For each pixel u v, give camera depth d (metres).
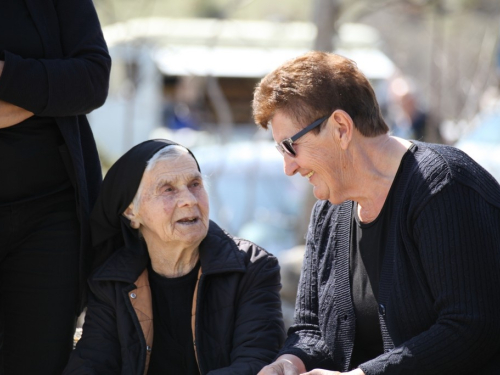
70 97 5.74
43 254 6.01
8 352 6.14
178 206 5.98
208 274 6.06
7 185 5.80
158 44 18.19
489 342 4.71
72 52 5.91
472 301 4.69
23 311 6.07
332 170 5.14
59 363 6.17
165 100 19.64
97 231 6.26
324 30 14.11
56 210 6.07
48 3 5.86
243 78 21.28
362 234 5.31
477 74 16.70
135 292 6.08
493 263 4.73
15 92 5.53
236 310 6.11
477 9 18.47
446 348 4.71
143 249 6.21
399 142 5.19
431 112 16.66
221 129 16.59
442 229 4.75
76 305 6.22
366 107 5.07
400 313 4.98
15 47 5.68
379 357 4.92
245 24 21.00
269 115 5.23
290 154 5.15
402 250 4.98
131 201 6.10
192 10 22.80
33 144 5.85
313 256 5.80
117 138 20.09
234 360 5.89
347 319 5.38
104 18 18.69
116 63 18.34
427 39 21.67
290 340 5.75
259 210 16.84
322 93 5.02
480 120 15.87
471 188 4.80
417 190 4.89
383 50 21.97
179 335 6.13
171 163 6.07
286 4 21.70
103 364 5.98
